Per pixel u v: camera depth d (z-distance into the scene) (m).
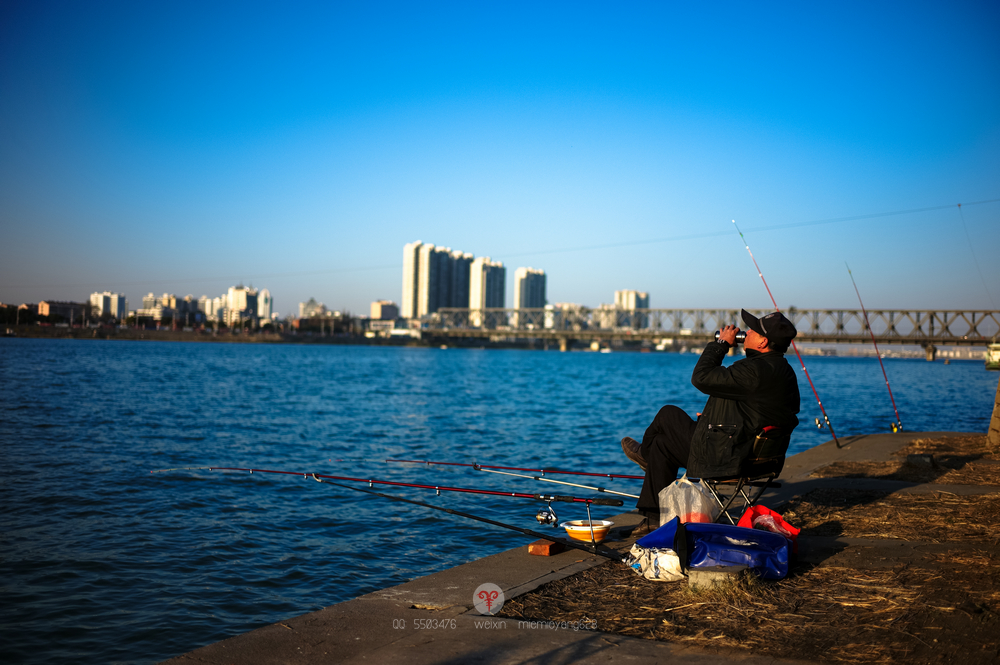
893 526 5.83
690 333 156.75
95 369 54.62
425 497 10.59
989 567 4.46
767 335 4.81
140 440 16.81
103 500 10.13
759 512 5.05
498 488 11.42
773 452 4.90
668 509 4.92
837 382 60.81
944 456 10.13
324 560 7.48
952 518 6.03
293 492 10.87
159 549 7.80
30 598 6.29
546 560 4.89
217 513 9.47
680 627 3.59
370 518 9.26
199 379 45.78
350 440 17.97
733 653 3.25
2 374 44.44
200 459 14.34
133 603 6.21
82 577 6.86
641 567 4.48
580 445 17.42
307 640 3.46
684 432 5.29
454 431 20.28
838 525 5.92
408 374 64.19
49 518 9.09
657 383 54.12
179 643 5.43
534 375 67.69
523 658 3.21
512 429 21.05
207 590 6.55
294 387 40.56
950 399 37.59
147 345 175.00
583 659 3.19
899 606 3.79
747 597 4.00
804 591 4.14
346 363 91.50
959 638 3.32
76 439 16.58
